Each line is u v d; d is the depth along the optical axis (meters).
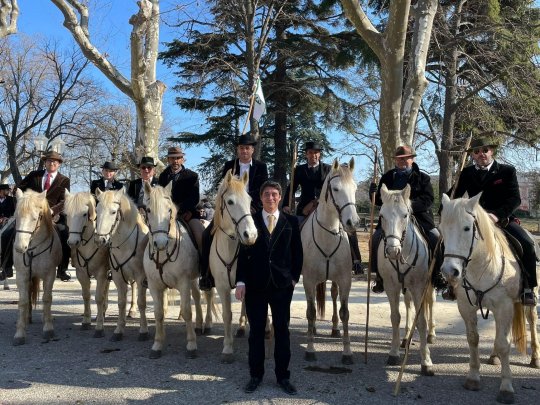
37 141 22.34
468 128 19.08
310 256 6.44
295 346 7.09
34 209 6.83
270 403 4.83
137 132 13.91
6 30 12.85
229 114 25.12
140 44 12.53
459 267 4.70
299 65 24.12
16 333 7.02
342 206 6.07
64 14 12.27
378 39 11.02
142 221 7.60
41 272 7.25
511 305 5.19
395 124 11.16
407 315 7.22
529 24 17.06
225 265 6.09
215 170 27.36
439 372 5.92
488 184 6.04
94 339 7.36
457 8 18.50
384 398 5.04
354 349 6.95
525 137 18.50
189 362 6.18
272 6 20.86
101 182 9.38
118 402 4.83
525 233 5.71
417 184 6.63
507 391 4.96
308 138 26.62
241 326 7.61
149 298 11.55
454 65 18.48
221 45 21.81
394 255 5.37
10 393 5.03
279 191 5.25
